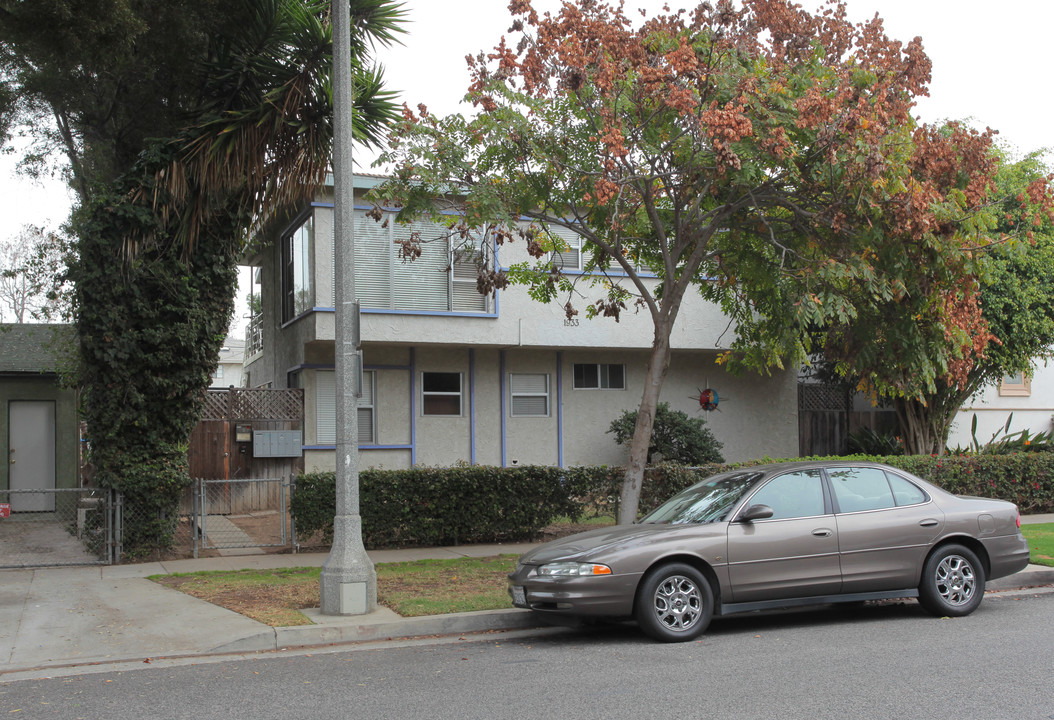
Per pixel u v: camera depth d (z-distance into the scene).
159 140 12.74
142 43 13.37
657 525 8.70
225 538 14.61
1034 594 10.30
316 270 17.39
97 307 12.62
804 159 11.10
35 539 14.73
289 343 19.47
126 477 12.55
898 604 9.78
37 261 16.45
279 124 12.33
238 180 12.83
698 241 11.98
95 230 12.56
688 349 20.41
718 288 13.72
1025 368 18.97
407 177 11.28
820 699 5.98
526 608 8.23
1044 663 6.88
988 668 6.74
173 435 13.09
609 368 20.72
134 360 12.71
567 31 10.92
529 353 20.05
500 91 11.34
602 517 16.06
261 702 6.25
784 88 10.89
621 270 19.75
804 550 8.38
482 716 5.75
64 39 12.07
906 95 11.25
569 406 20.31
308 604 9.41
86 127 15.21
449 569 11.53
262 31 12.79
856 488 8.87
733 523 8.30
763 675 6.67
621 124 11.11
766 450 21.64
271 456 17.81
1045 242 18.28
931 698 5.96
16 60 13.58
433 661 7.47
